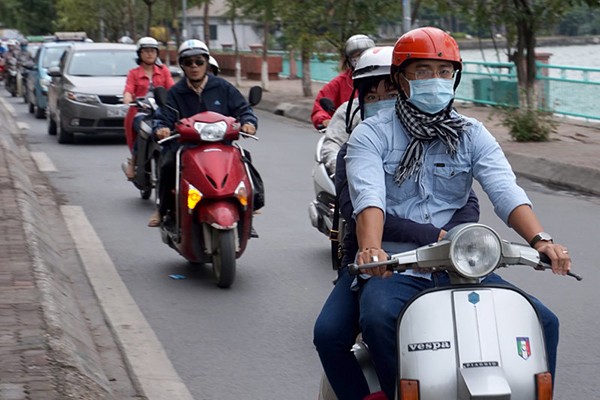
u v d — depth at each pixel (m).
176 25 53.59
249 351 7.73
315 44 30.02
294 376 7.16
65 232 12.44
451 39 4.77
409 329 4.21
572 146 18.81
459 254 4.13
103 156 20.16
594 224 12.55
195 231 9.76
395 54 4.79
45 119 29.31
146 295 9.40
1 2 82.31
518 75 22.17
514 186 4.68
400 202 4.82
